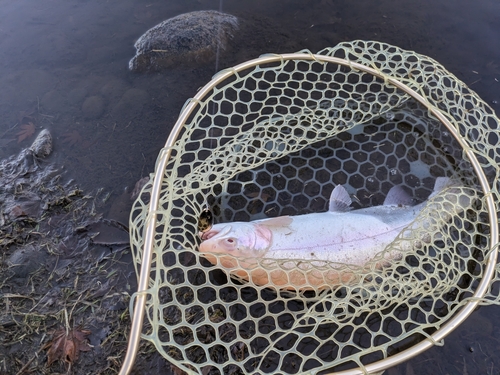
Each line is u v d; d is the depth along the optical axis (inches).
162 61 31.7
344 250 24.3
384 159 27.2
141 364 21.4
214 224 25.0
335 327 22.5
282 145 27.7
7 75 32.1
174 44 31.8
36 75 32.0
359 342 22.3
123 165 28.1
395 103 28.8
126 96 30.5
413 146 27.4
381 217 25.1
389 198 25.9
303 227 24.6
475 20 33.1
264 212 26.2
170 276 23.8
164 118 29.7
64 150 28.8
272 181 26.8
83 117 30.0
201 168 25.2
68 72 32.1
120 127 29.5
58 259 24.5
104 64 32.4
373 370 17.8
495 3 34.0
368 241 24.5
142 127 29.5
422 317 22.9
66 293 23.3
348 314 20.5
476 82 29.9
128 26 34.5
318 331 22.5
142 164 28.1
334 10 34.3
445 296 23.3
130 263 24.4
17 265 24.0
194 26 32.3
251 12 34.4
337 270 22.0
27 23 35.2
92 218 26.0
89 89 31.1
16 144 29.0
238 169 25.5
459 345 21.8
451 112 28.0
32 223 25.6
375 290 21.8
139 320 17.0
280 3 34.9
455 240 24.6
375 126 28.1
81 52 33.1
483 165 25.4
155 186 19.7
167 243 24.4
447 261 24.3
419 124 28.0
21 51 33.4
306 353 22.0
